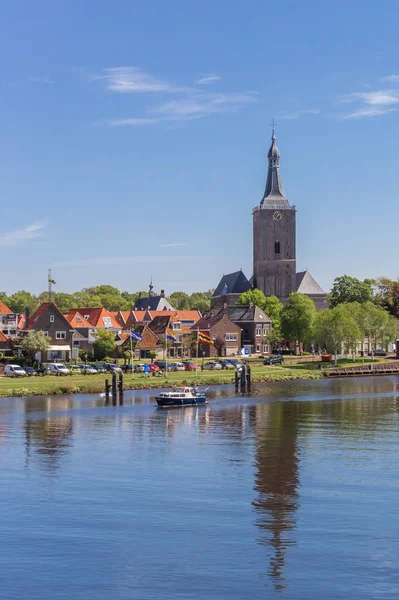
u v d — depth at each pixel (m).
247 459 63.09
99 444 70.81
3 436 75.31
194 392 106.19
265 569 37.88
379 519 45.53
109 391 113.25
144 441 72.56
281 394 121.56
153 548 40.66
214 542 41.62
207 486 53.47
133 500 49.66
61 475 56.88
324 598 34.75
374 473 57.50
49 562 38.81
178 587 35.91
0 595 35.03
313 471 58.22
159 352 184.38
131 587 35.84
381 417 90.88
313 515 46.38
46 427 81.75
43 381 126.62
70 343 169.50
